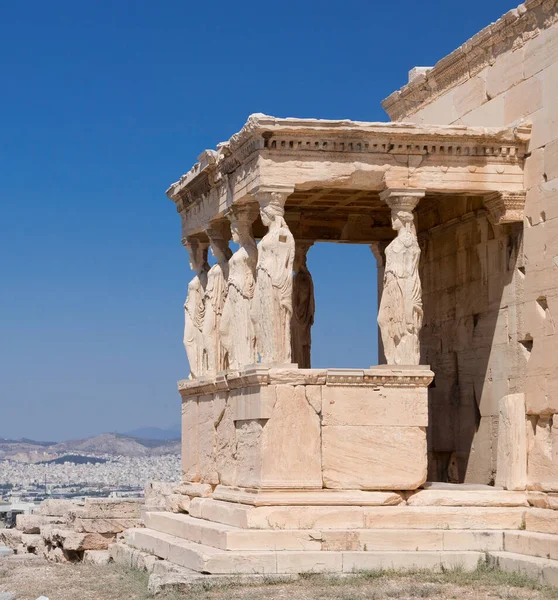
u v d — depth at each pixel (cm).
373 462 1836
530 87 1939
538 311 1888
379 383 1847
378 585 1641
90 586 1898
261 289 1866
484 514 1823
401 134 1886
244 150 1923
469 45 2119
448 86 2255
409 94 2419
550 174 1866
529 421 1898
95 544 2422
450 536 1783
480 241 2108
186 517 2120
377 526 1794
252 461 1852
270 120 1836
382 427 1842
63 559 2427
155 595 1639
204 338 2252
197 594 1616
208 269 2375
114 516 2498
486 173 1930
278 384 1819
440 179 1917
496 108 2055
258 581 1669
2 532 2827
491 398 2052
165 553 1973
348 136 1877
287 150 1867
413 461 1845
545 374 1856
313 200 2316
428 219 2334
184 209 2381
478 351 2108
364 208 2420
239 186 1984
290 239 1873
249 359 2022
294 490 1805
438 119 2306
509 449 1897
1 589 1950
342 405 1834
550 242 1859
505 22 1992
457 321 2200
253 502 1794
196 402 2255
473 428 2127
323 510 1788
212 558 1705
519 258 1958
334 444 1827
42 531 2609
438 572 1720
